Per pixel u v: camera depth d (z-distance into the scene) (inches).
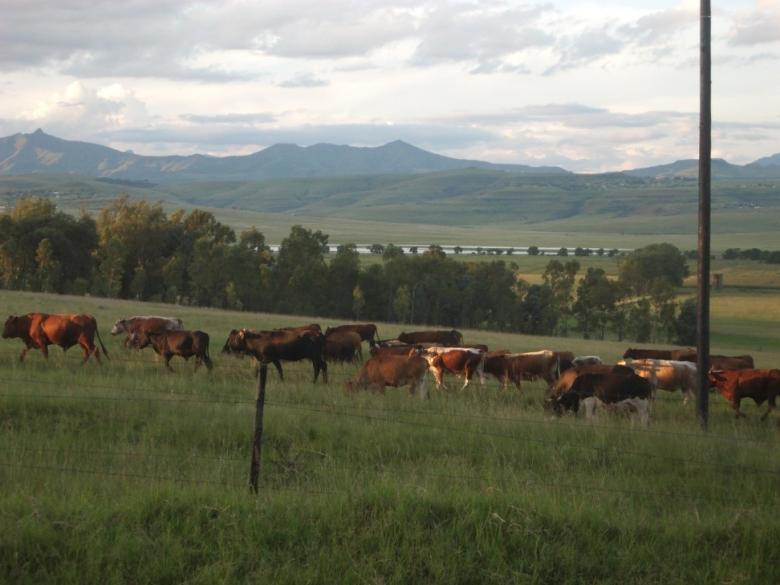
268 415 552.4
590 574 319.9
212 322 1700.3
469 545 325.7
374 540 325.4
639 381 666.2
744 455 509.7
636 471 478.0
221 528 328.5
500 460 492.4
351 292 3619.6
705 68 659.4
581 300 3796.8
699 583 318.0
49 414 541.3
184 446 495.2
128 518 334.0
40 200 3592.5
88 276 3417.8
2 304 1572.3
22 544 306.5
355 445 506.6
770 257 6087.6
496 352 954.7
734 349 2950.3
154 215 3804.1
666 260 4525.1
